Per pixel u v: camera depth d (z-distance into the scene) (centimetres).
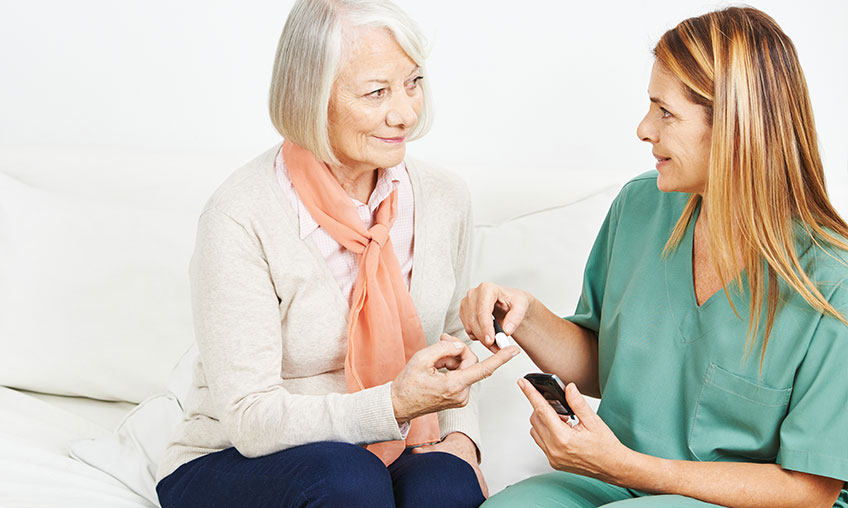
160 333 194
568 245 201
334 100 131
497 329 144
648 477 127
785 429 125
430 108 141
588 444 125
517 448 168
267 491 127
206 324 136
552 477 141
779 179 125
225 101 229
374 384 143
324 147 133
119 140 231
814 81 218
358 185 144
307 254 139
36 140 232
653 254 144
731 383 131
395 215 146
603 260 158
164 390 191
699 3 215
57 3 224
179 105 229
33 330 191
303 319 140
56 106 230
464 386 128
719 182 125
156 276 198
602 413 146
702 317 135
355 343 142
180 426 148
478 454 155
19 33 225
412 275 149
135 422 171
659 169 135
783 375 127
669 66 128
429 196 152
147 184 219
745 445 132
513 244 202
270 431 130
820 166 128
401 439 130
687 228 140
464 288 163
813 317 125
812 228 128
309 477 124
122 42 226
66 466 158
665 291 140
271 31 225
